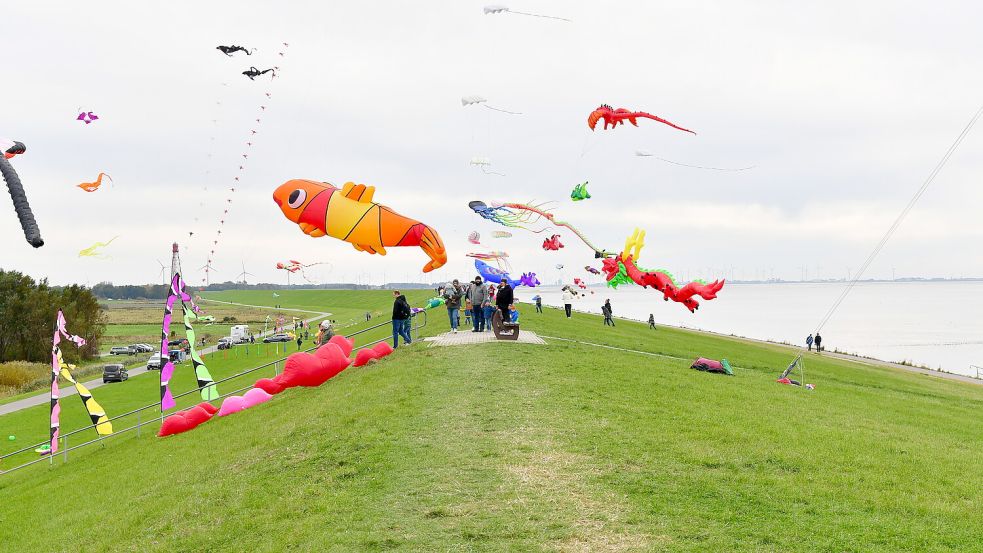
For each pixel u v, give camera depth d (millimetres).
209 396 32656
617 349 34750
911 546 10258
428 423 17250
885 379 43531
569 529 10680
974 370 78688
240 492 14891
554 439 15555
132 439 30656
